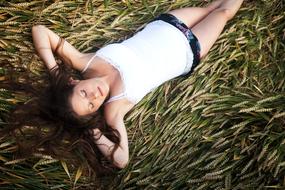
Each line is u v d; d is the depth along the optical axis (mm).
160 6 3225
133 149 2918
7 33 2885
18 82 2742
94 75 2805
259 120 2777
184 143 2854
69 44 2840
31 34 2904
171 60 2893
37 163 2609
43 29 2793
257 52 3084
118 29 3113
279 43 3084
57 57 2916
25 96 2744
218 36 3041
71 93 2609
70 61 2836
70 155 2725
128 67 2799
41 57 2770
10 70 2773
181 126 2893
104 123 2783
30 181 2545
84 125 2686
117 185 2836
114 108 2785
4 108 2684
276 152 2598
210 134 2842
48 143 2656
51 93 2650
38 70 2887
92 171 2797
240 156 2691
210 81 2996
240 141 2742
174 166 2812
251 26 3139
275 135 2664
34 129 2684
